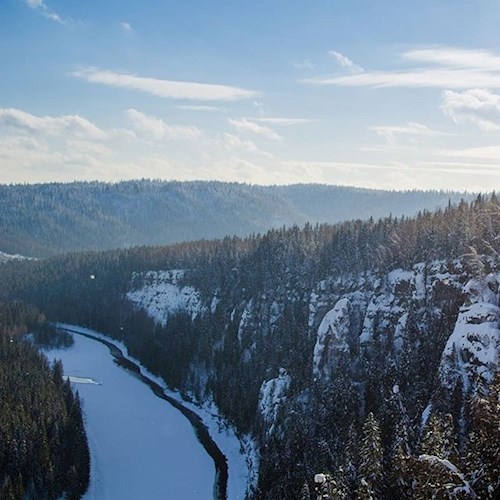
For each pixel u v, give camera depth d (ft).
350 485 180.45
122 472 313.53
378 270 363.76
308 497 161.27
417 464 98.58
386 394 269.85
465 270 286.87
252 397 377.71
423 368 277.03
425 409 243.81
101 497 289.33
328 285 394.52
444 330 284.20
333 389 301.63
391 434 234.99
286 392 342.44
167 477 308.19
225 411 392.47
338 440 259.60
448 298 296.10
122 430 369.09
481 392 113.29
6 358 406.21
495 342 237.25
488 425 90.48
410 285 324.19
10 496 252.62
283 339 403.95
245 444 346.54
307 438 281.74
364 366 318.86
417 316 309.42
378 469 140.97
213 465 322.55
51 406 326.85
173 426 378.94
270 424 328.29
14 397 328.29
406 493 127.95
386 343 322.75
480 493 86.02
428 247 333.01
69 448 306.76
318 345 341.82
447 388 242.17
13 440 280.31
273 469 274.36
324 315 382.63
